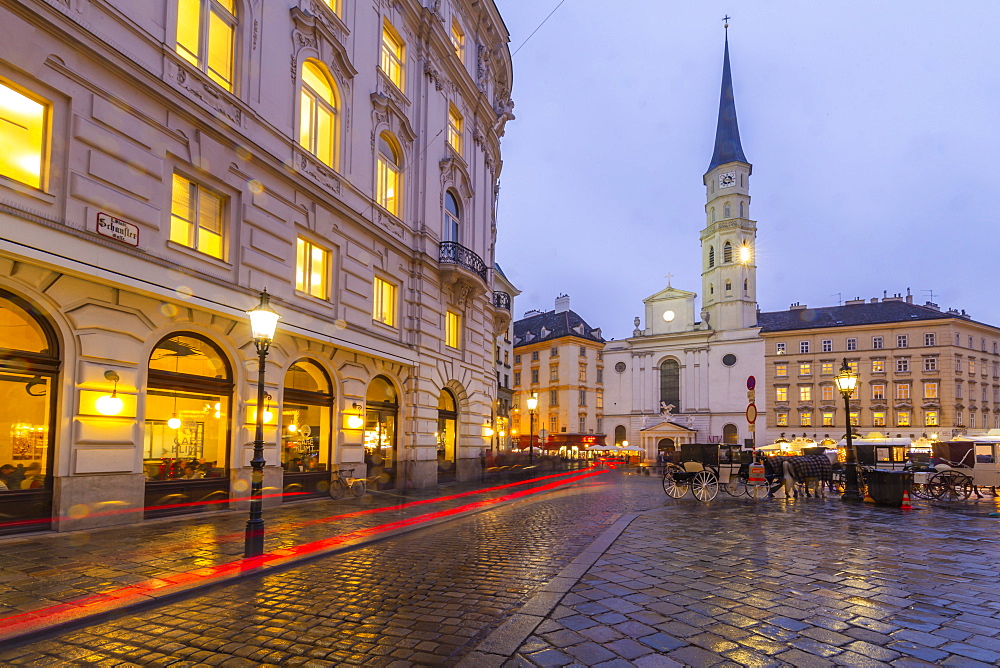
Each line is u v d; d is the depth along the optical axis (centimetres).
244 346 1373
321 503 1546
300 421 1616
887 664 471
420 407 2144
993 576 752
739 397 7019
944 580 731
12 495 939
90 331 1040
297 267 1591
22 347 968
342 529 1118
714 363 7225
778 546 966
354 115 1841
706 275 7644
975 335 6575
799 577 747
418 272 2177
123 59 1082
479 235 2788
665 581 728
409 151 2181
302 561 851
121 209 1081
